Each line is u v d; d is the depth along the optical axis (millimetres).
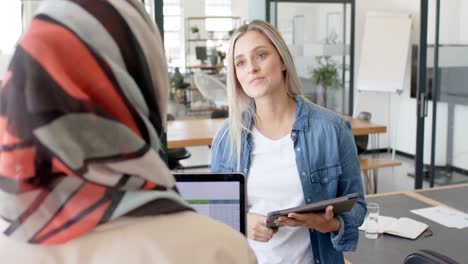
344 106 6934
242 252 545
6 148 445
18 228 469
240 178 1191
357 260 1831
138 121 490
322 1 6414
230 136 1688
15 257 479
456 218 2293
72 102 441
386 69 6941
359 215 1585
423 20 4500
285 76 1659
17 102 442
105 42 476
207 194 1196
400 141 7414
